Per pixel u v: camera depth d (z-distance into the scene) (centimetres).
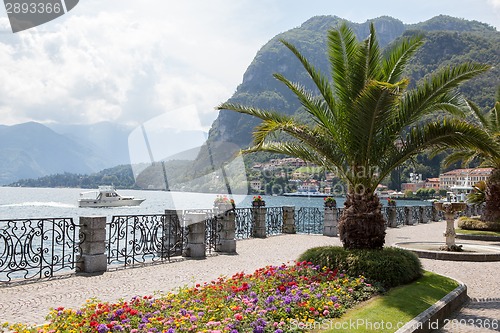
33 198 8681
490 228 2277
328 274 840
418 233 2292
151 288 852
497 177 2328
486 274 1188
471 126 877
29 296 764
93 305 627
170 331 482
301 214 2348
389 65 1014
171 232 1252
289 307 603
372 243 941
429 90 920
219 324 515
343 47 978
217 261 1198
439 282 903
